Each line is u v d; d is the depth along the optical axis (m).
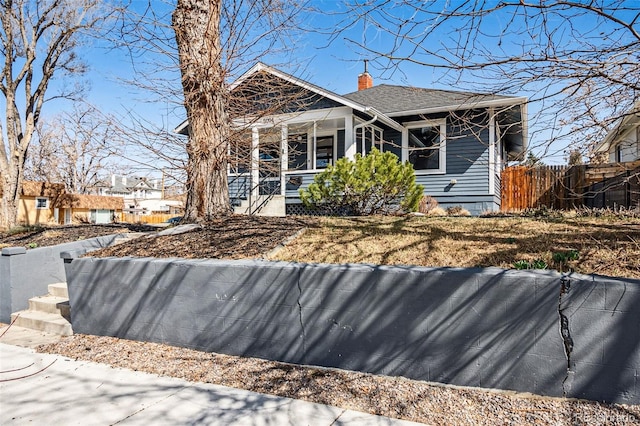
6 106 12.68
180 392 3.38
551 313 2.90
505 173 12.50
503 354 3.03
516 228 5.20
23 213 14.95
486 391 3.06
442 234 5.04
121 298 4.67
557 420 2.66
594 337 2.81
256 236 5.41
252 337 3.94
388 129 13.36
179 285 4.30
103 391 3.44
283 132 10.38
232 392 3.35
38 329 5.34
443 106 11.57
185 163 7.21
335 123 12.78
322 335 3.62
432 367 3.23
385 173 8.82
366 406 3.02
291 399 3.19
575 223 5.42
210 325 4.14
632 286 2.71
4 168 12.50
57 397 3.35
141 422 2.92
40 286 6.30
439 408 2.92
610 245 4.05
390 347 3.37
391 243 4.75
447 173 12.20
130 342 4.54
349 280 3.51
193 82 6.62
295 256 4.59
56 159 33.41
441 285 3.19
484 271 3.17
